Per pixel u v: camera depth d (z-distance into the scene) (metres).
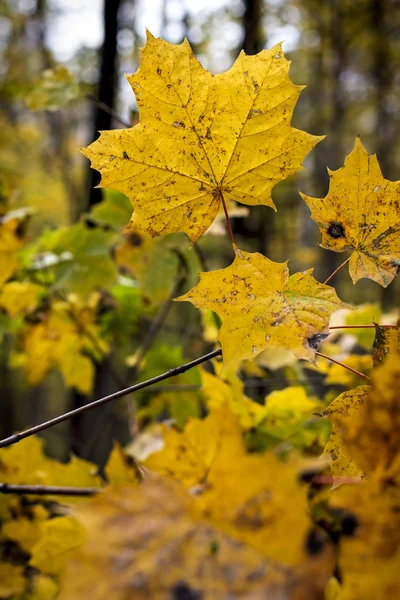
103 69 1.23
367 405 0.51
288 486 0.48
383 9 2.77
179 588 0.46
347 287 3.58
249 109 0.56
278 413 0.70
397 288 3.23
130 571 0.46
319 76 3.21
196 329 1.33
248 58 0.56
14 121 3.07
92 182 1.22
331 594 0.52
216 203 0.58
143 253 0.94
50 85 0.93
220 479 0.49
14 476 0.69
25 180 2.91
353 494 0.49
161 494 0.48
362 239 0.56
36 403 3.69
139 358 0.98
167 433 0.55
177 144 0.56
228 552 0.47
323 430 0.70
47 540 0.62
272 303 0.53
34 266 0.95
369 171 0.56
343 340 0.93
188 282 0.99
